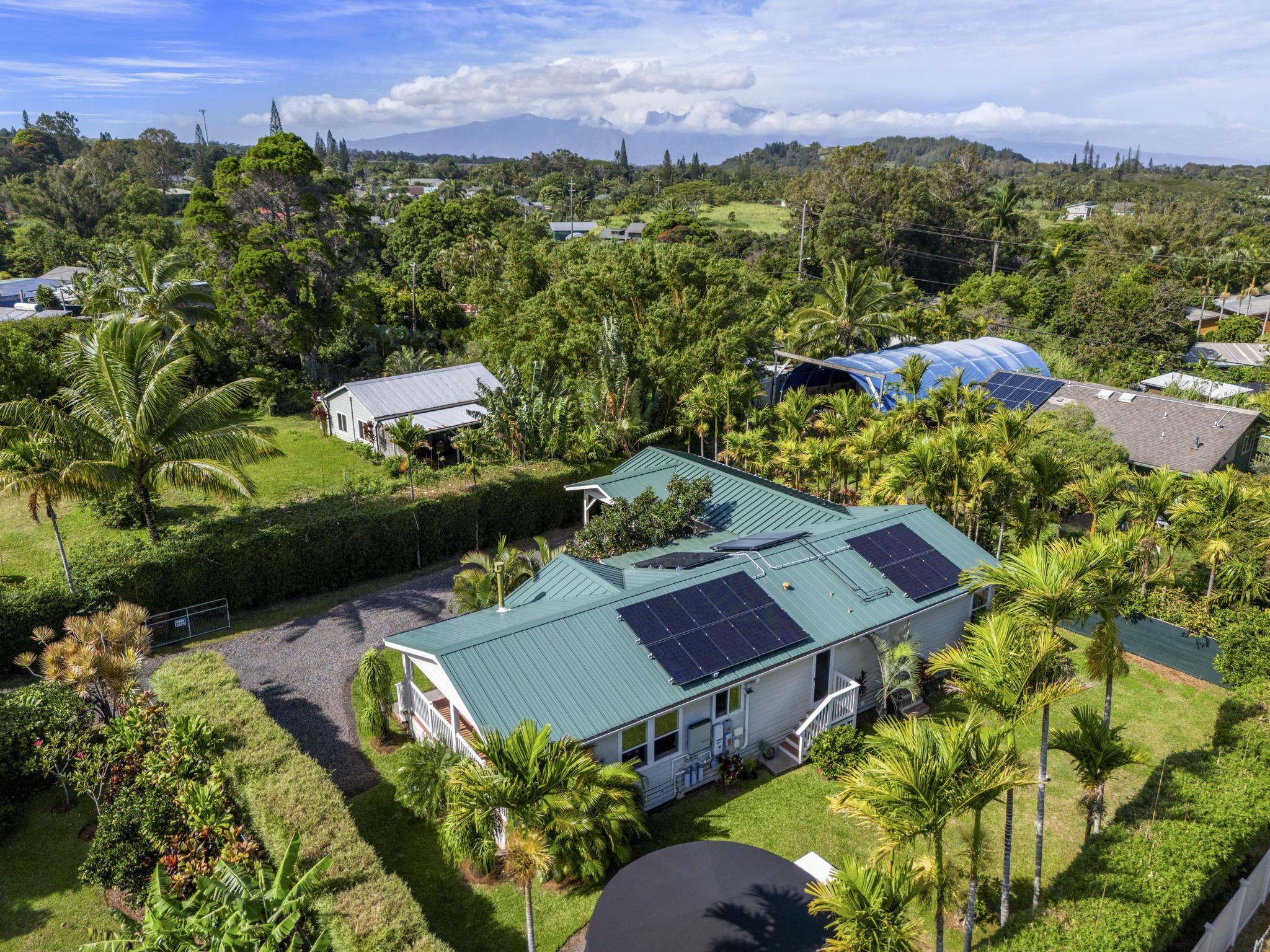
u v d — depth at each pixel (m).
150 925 11.57
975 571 13.62
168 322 45.56
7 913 13.97
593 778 13.52
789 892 11.34
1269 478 27.38
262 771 14.61
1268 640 19.70
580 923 13.55
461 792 10.84
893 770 9.77
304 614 24.97
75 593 21.61
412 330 65.12
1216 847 12.62
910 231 86.38
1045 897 12.25
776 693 18.05
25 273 88.88
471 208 103.56
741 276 44.50
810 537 21.33
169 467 23.84
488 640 16.05
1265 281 84.94
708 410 35.03
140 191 112.81
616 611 17.36
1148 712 19.83
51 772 16.48
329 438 44.84
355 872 12.42
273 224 51.94
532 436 33.59
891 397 42.50
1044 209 160.75
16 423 22.61
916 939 13.06
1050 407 39.53
